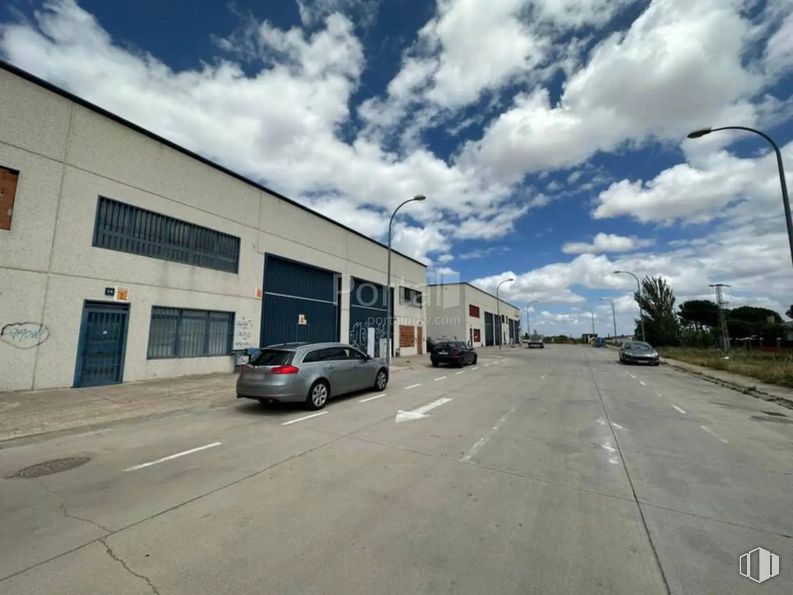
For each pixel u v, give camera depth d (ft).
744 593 8.75
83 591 8.67
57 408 27.32
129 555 10.14
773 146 36.40
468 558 10.14
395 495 14.11
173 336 43.73
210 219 48.37
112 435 22.09
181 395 33.58
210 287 47.93
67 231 34.63
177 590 8.73
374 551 10.42
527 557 10.20
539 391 40.91
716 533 11.55
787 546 10.85
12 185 31.58
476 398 35.68
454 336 156.35
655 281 150.41
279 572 9.44
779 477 16.22
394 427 24.27
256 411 28.73
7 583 8.89
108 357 37.52
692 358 84.94
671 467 17.39
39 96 33.32
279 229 59.88
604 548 10.68
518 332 316.81
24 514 12.47
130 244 39.70
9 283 31.07
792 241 35.01
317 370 29.94
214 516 12.39
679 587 8.98
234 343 50.78
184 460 17.87
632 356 80.48
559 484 15.29
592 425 25.39
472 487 14.92
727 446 20.77
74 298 34.91
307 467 16.99
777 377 46.32
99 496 13.89
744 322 193.67
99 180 37.17
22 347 31.65
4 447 19.70
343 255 76.28
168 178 43.55
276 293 59.21
